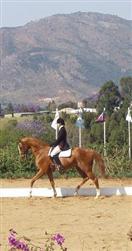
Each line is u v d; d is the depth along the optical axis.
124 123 45.91
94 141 47.91
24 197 22.42
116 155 28.50
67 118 54.72
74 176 27.19
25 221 17.66
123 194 22.62
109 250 13.52
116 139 43.00
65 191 22.66
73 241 14.55
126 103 54.44
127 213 18.66
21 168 27.91
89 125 53.50
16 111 93.81
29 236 15.27
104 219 17.73
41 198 22.12
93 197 22.22
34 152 22.72
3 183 25.48
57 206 20.31
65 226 16.73
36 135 37.03
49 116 56.31
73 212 19.08
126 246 13.95
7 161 27.89
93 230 16.05
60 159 22.36
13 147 29.20
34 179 22.38
